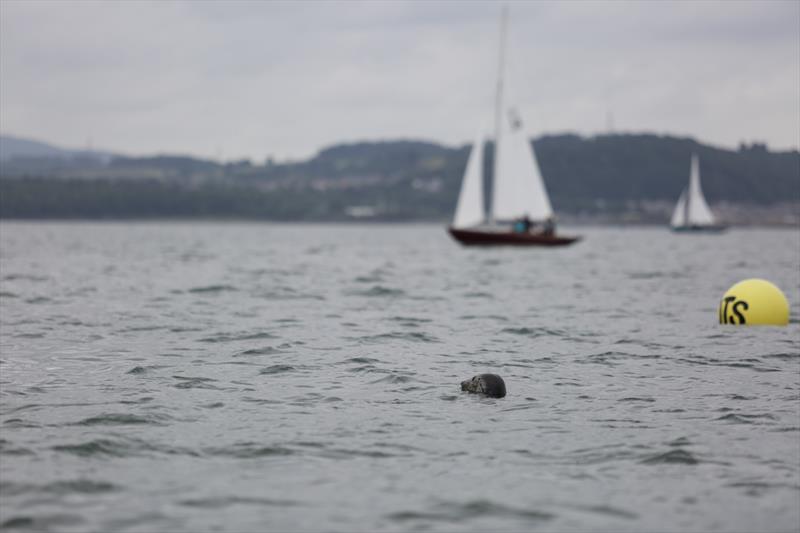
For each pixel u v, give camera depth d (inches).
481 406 2267.5
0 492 1565.0
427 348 3255.4
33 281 6328.7
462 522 1461.6
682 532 1424.7
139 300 4975.4
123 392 2384.4
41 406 2206.0
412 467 1737.2
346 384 2536.9
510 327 3900.1
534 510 1513.3
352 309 4608.8
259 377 2628.0
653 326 3961.6
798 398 2377.0
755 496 1582.2
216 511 1494.8
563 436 1968.5
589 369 2829.7
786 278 7101.4
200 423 2057.1
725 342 3442.4
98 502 1528.1
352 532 1417.3
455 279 6929.1
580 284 6501.0
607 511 1512.1
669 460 1788.9
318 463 1758.1
